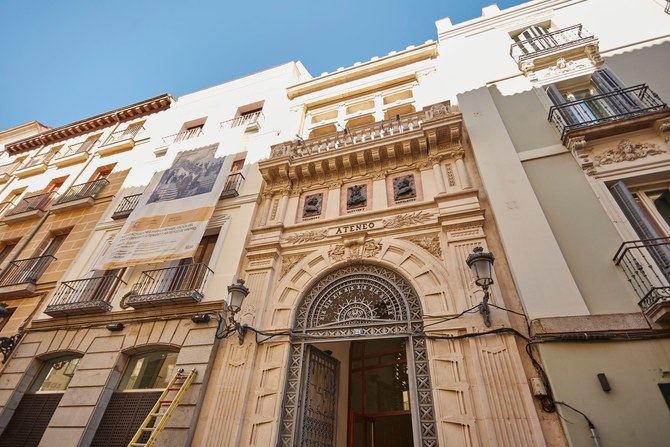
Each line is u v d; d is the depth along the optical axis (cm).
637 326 471
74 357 846
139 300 805
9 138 2095
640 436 404
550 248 581
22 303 1028
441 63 1121
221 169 1076
